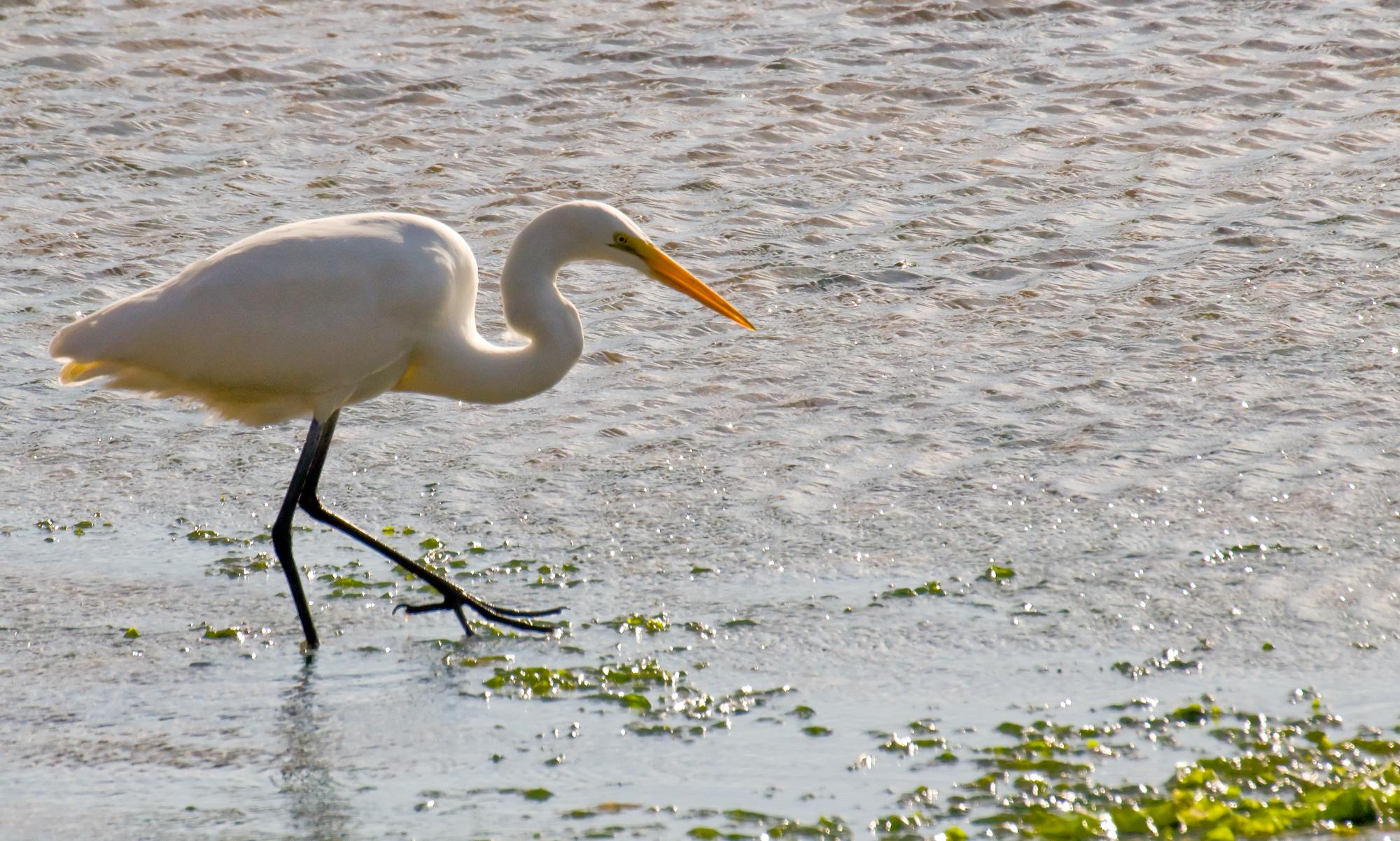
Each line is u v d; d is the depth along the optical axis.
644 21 26.45
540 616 9.95
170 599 10.33
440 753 8.13
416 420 13.77
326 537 11.42
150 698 8.88
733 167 20.17
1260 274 16.55
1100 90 23.06
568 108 22.47
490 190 19.41
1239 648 9.06
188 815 7.48
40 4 26.69
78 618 9.98
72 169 19.98
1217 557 10.33
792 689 8.76
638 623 9.75
